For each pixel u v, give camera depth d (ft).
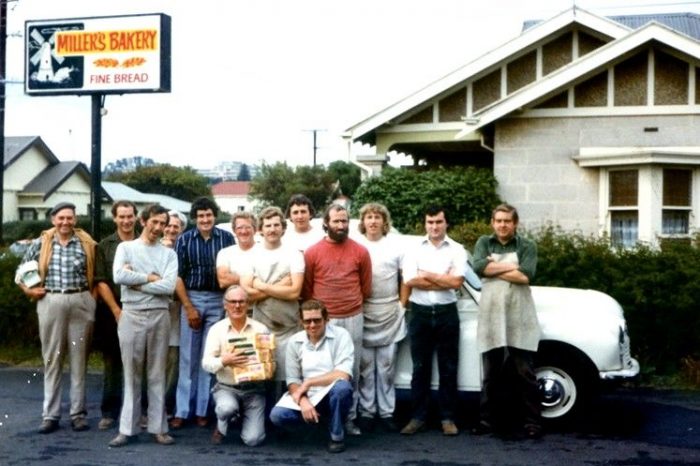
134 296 26.30
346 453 25.66
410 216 53.26
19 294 43.39
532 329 27.14
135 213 28.40
